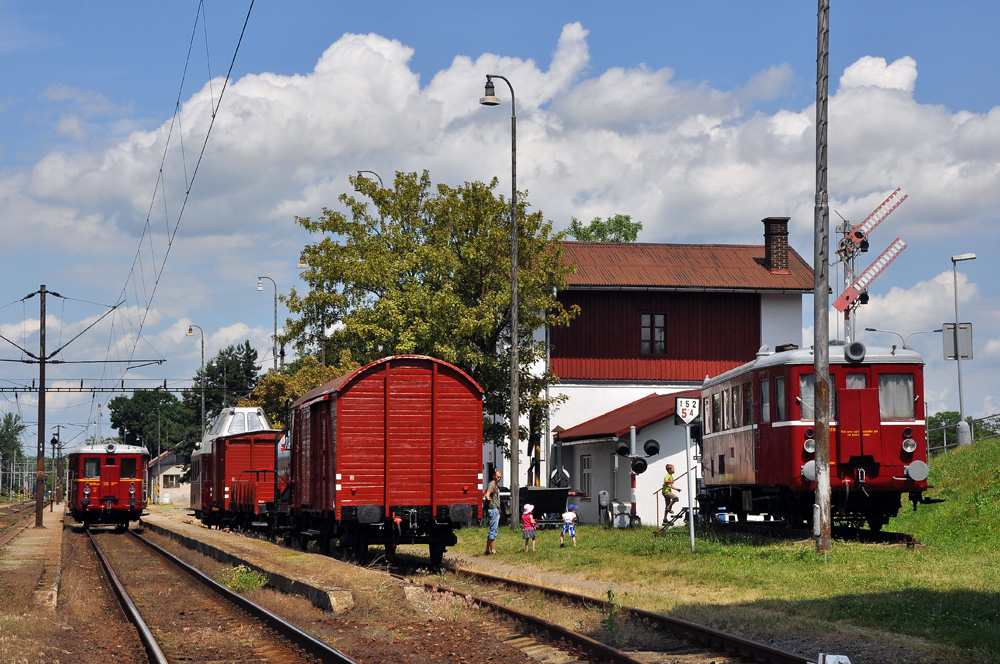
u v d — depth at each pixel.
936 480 26.97
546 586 15.59
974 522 21.20
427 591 15.28
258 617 14.06
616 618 12.19
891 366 20.22
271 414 53.66
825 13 18.66
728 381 24.47
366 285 35.62
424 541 20.58
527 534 23.22
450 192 36.28
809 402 20.27
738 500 25.38
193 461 48.97
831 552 17.61
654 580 16.45
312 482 22.78
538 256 35.78
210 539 28.73
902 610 11.85
